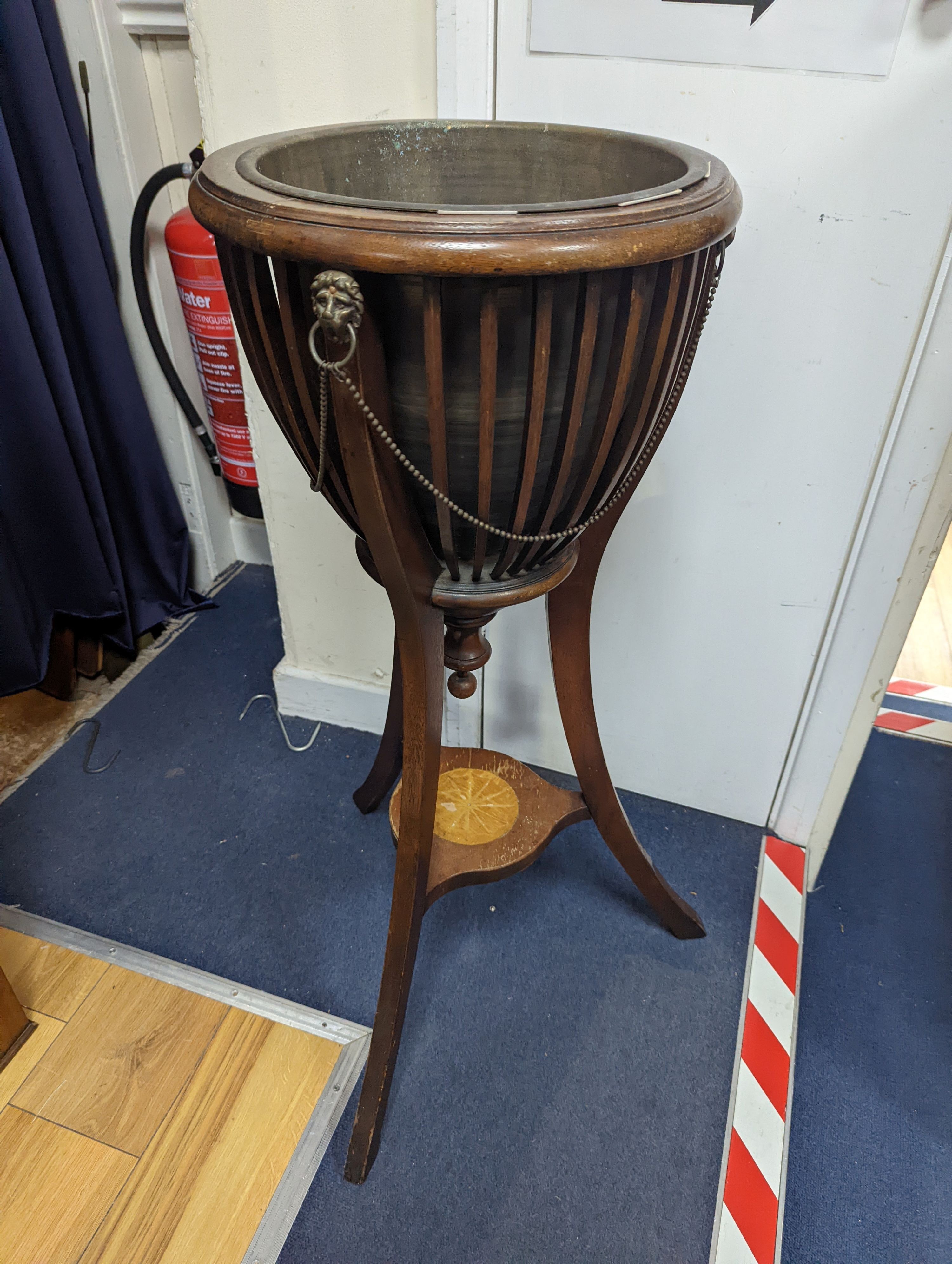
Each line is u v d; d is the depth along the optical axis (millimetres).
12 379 1190
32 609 1365
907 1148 916
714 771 1219
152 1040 968
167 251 1348
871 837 1259
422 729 721
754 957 1069
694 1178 881
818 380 879
